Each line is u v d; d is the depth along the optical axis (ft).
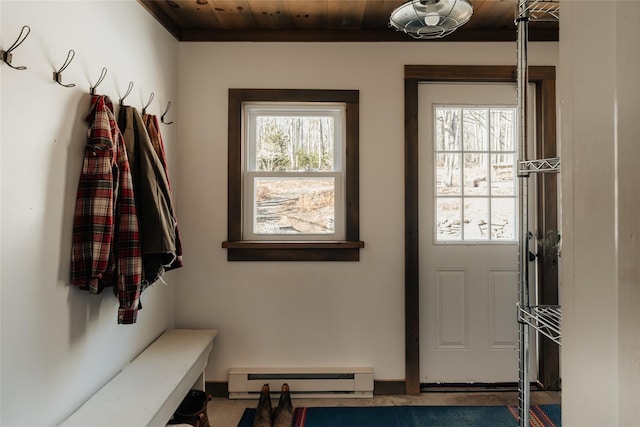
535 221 8.02
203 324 7.93
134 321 5.12
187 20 7.55
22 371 3.83
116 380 5.41
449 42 7.93
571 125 1.39
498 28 7.81
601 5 1.23
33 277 3.96
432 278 8.07
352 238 7.91
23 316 3.84
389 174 7.95
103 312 5.26
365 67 7.97
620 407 1.16
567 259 1.42
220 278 7.94
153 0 6.67
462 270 8.10
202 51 7.99
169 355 6.32
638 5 1.09
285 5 6.94
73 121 4.56
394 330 7.92
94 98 4.86
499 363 8.05
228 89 7.97
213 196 7.97
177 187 7.93
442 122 8.16
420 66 7.89
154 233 5.22
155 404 4.74
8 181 3.63
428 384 8.04
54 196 4.25
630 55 1.11
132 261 4.98
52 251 4.24
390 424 6.81
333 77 7.96
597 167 1.25
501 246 8.07
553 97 7.86
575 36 1.36
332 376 7.69
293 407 7.34
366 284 7.93
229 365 7.89
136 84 6.17
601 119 1.23
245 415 7.16
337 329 7.92
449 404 7.47
